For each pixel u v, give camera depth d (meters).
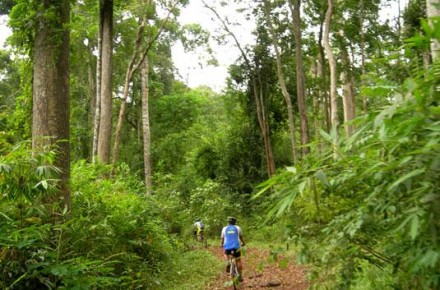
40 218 5.33
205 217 22.34
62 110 6.95
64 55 7.12
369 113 2.23
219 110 43.12
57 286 4.78
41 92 6.84
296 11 21.56
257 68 28.28
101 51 14.32
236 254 9.09
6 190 4.48
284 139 31.78
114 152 17.47
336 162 2.40
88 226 6.94
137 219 9.45
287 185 2.41
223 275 10.62
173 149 34.66
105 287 6.21
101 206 7.99
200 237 17.83
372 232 2.55
